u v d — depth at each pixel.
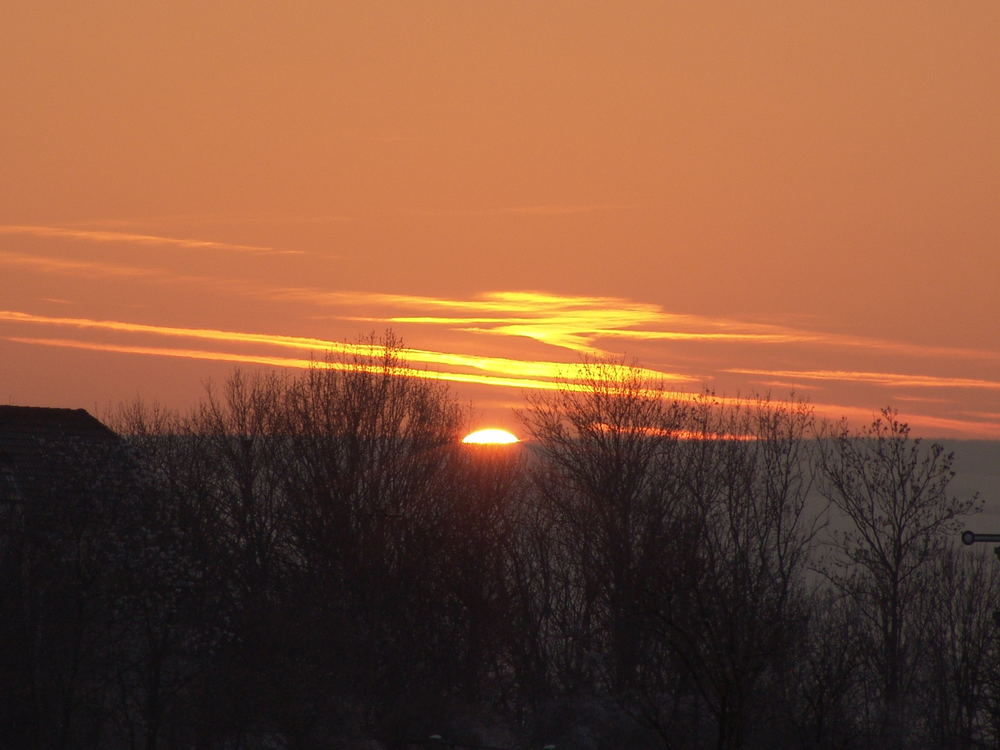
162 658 129.50
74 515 124.38
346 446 176.12
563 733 152.88
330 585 164.88
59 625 122.00
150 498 133.50
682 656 101.75
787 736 122.44
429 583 170.88
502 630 174.38
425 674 164.50
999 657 164.50
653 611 110.06
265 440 177.50
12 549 123.12
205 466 174.25
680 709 145.62
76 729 125.50
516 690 174.50
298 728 138.88
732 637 101.50
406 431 181.25
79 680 124.31
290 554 170.00
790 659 130.38
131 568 125.69
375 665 155.88
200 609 135.38
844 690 129.88
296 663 143.12
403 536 172.12
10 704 119.75
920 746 164.25
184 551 136.12
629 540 182.00
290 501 172.38
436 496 179.38
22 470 130.00
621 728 149.12
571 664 178.62
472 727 154.75
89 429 159.62
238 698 134.50
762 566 174.75
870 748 138.12
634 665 166.75
